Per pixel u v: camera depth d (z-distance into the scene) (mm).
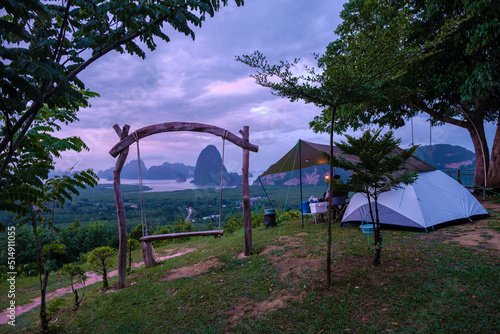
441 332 3088
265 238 8703
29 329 4824
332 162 4699
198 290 5199
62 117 4504
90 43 3086
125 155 6250
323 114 15812
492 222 7309
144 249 8148
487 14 9797
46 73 2455
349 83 3922
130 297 5488
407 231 7297
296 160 11117
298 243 7246
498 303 3441
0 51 2439
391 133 4848
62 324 4859
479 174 13445
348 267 5043
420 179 7922
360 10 12594
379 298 3953
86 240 18484
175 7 3326
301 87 4148
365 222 8195
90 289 6898
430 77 12250
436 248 5508
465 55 11719
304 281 4766
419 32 11609
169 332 3982
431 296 3830
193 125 6559
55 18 3240
